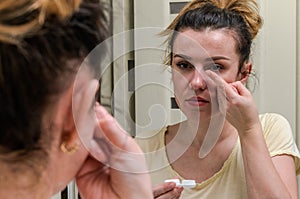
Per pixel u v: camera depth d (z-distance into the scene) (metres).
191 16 0.84
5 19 0.33
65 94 0.35
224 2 0.88
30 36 0.33
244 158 0.89
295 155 0.96
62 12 0.34
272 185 0.87
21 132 0.34
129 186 0.46
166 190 0.73
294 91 1.34
